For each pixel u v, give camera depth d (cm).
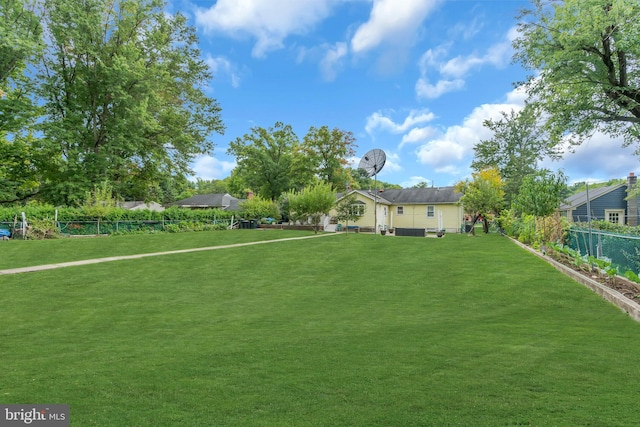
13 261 1477
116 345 574
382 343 534
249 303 930
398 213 4012
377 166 3306
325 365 437
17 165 2741
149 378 403
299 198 2656
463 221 3750
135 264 1445
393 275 1228
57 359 496
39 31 2419
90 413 316
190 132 3278
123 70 2522
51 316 802
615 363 415
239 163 4372
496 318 716
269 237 2411
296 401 334
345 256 1616
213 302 944
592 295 848
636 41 1088
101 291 1056
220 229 3228
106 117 2814
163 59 3088
